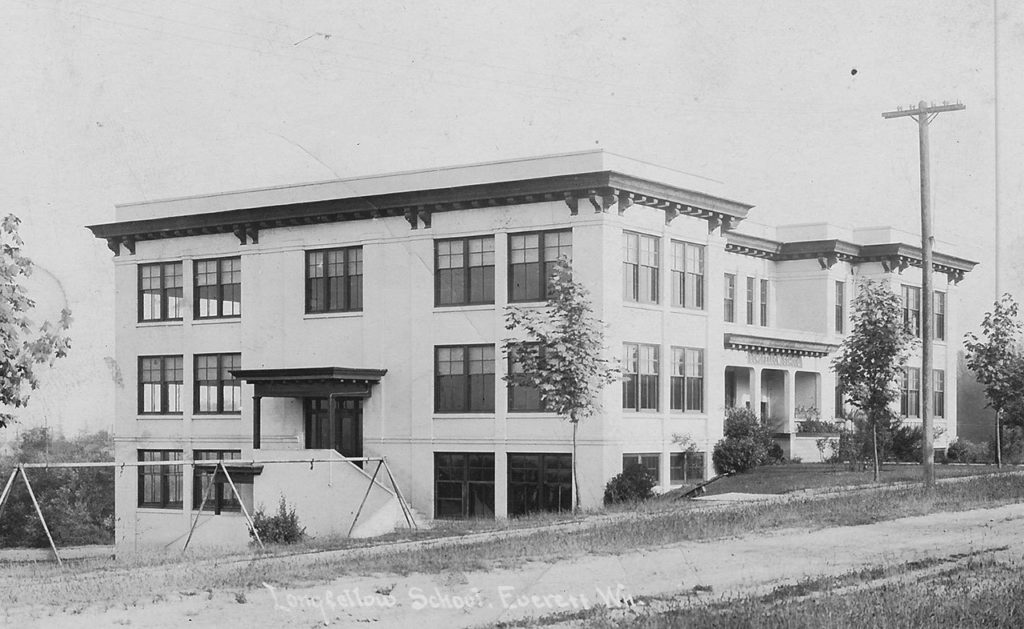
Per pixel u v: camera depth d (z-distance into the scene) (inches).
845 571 748.0
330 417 1755.7
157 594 682.2
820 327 2214.6
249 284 1865.2
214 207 1881.2
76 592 699.4
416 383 1691.7
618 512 1296.8
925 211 1492.4
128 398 1988.2
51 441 2369.6
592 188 1549.0
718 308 1776.6
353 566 804.0
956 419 2578.7
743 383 2048.5
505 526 1194.6
